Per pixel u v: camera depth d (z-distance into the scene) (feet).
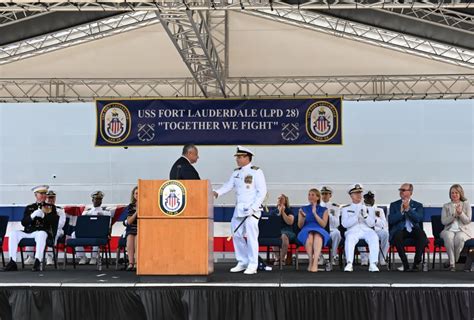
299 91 49.42
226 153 52.29
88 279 27.73
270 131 48.34
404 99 49.11
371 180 51.65
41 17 43.39
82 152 52.65
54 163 52.54
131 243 35.35
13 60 49.03
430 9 40.75
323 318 24.68
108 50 49.47
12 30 44.06
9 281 26.71
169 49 49.32
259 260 34.06
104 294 25.23
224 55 48.57
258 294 24.89
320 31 48.14
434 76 48.52
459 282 25.63
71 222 44.75
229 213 51.75
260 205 31.37
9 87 50.11
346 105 52.08
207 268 25.54
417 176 51.44
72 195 52.34
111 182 52.37
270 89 49.60
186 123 48.62
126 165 52.39
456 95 49.14
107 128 48.93
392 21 43.29
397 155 51.62
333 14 43.83
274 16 47.50
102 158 52.49
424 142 51.52
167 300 25.00
